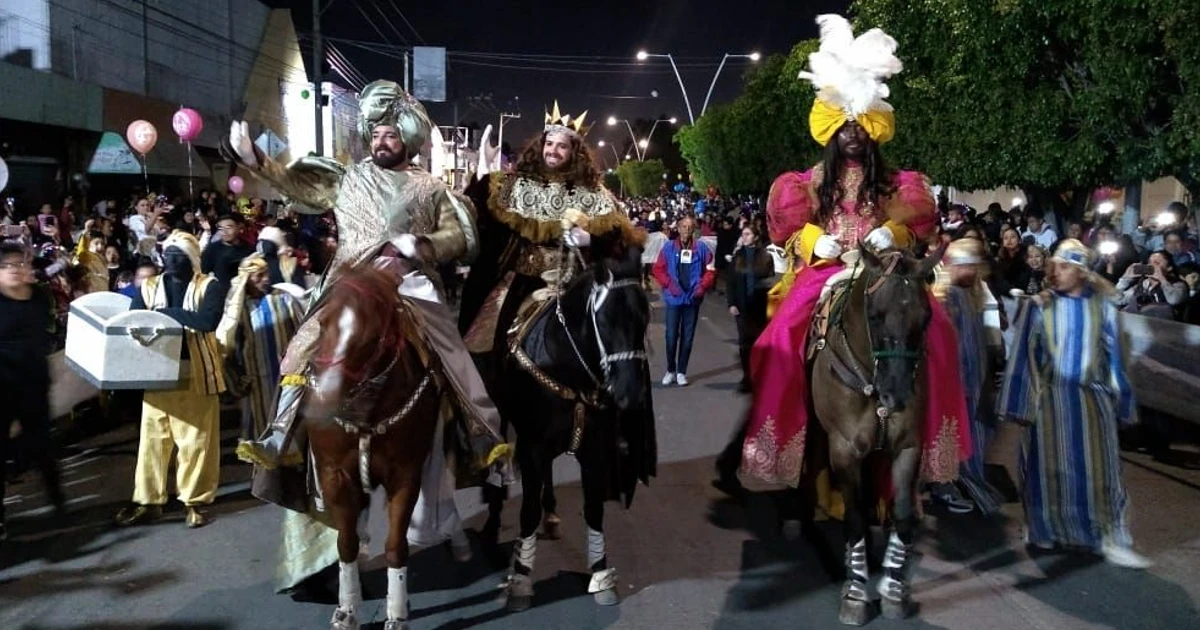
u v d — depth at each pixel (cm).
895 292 527
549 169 666
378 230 547
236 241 951
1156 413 940
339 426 485
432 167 733
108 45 2388
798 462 629
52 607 588
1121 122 1371
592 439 582
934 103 1831
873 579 633
